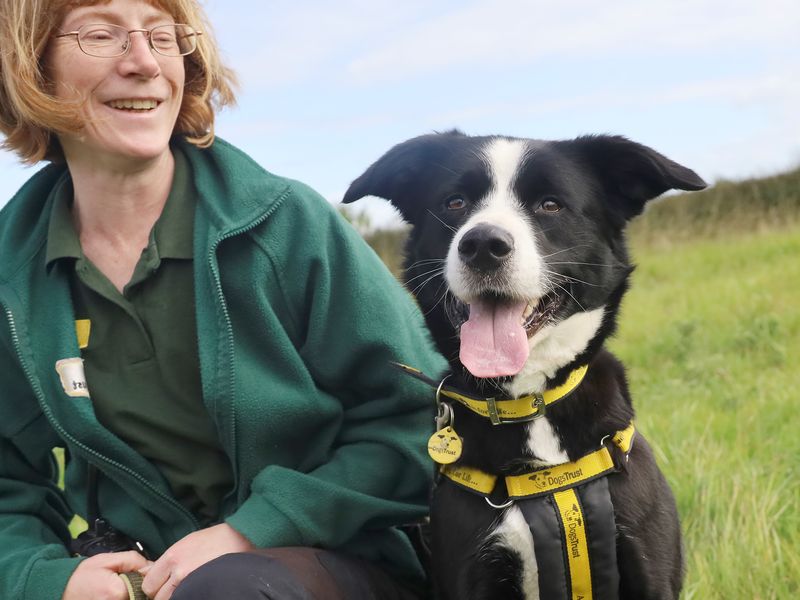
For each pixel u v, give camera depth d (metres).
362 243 1.37
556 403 1.30
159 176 1.34
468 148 1.46
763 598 1.49
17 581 1.26
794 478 1.80
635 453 1.31
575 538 1.26
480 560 1.29
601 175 1.45
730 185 7.89
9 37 1.29
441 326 1.43
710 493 1.71
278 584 1.16
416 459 1.33
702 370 2.65
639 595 1.29
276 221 1.32
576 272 1.39
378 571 1.29
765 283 3.98
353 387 1.36
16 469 1.38
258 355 1.30
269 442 1.30
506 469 1.29
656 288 4.74
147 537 1.33
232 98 1.44
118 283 1.33
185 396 1.31
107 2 1.29
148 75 1.29
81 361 1.30
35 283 1.32
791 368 2.58
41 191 1.38
